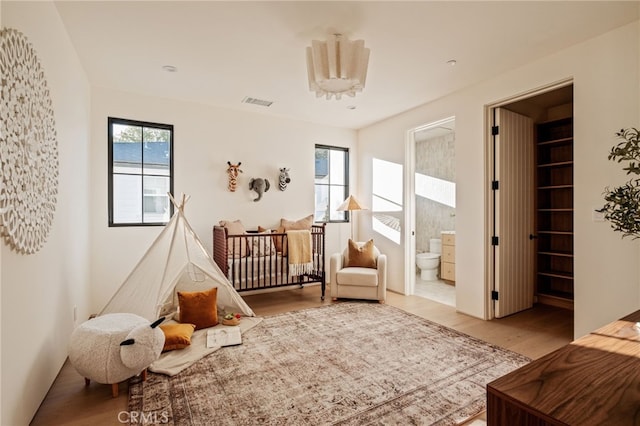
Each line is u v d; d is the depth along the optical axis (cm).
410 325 328
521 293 379
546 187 410
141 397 199
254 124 458
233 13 228
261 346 274
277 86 363
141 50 281
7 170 143
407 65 309
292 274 404
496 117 351
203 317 309
